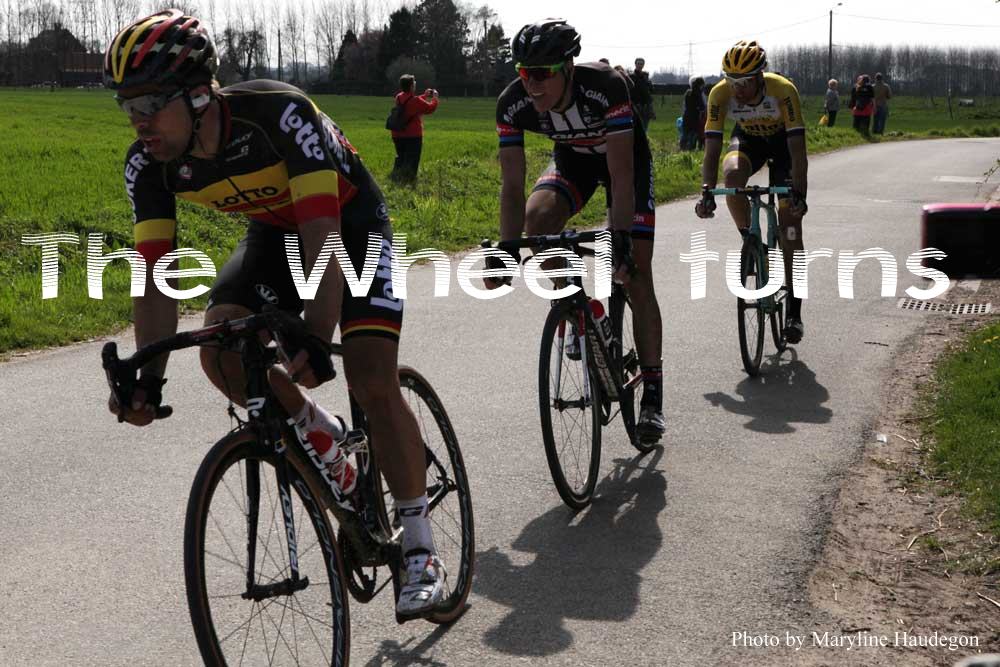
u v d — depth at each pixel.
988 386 5.03
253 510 2.37
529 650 2.83
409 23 108.88
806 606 3.09
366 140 25.39
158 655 2.78
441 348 6.40
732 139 6.24
